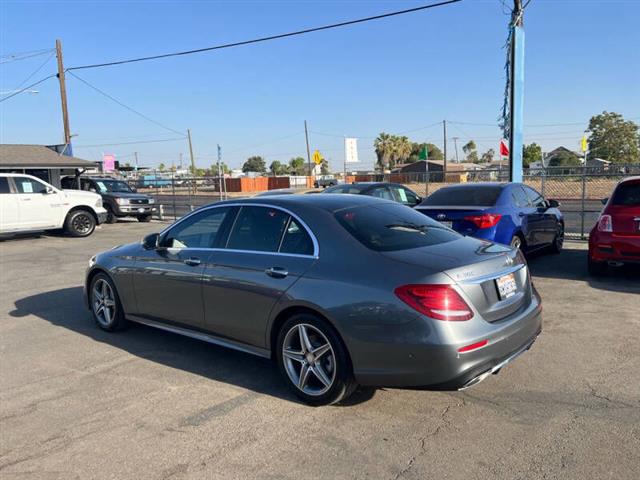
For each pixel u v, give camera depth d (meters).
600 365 4.67
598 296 6.99
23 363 5.21
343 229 4.11
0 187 14.61
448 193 8.97
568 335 5.47
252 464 3.28
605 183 23.77
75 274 9.98
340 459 3.30
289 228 4.36
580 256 10.17
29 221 14.98
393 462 3.24
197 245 5.01
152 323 5.50
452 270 3.58
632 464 3.14
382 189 12.13
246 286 4.36
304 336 4.02
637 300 6.76
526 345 4.05
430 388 3.54
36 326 6.51
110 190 21.25
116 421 3.91
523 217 8.63
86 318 6.81
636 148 63.75
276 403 4.12
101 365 5.08
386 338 3.56
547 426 3.62
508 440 3.45
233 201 4.91
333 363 3.85
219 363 5.04
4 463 3.38
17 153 21.97
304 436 3.59
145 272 5.40
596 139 64.88
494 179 21.91
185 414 3.98
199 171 96.38
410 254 3.84
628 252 7.54
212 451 3.45
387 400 4.09
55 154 23.19
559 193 23.50
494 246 4.35
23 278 9.75
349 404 4.05
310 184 58.28
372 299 3.62
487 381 4.39
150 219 21.83
